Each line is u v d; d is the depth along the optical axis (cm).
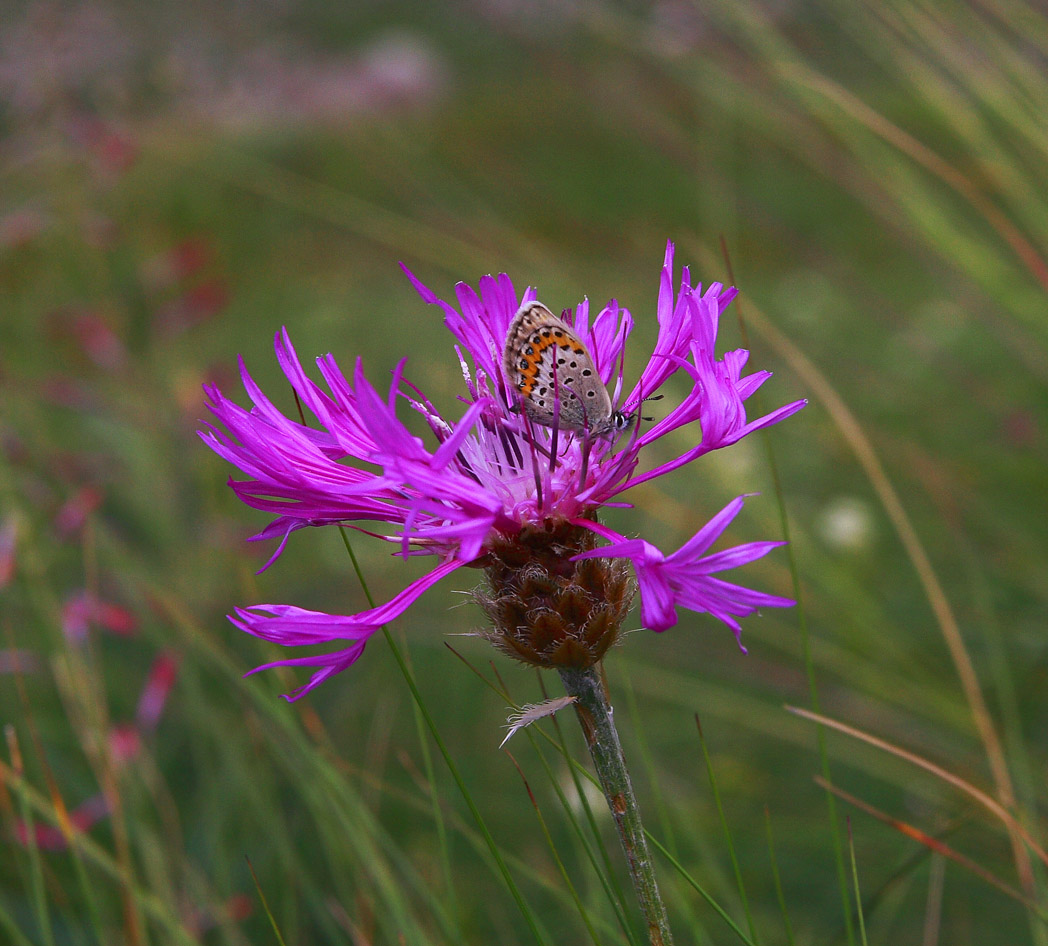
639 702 47
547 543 28
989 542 47
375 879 34
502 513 28
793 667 45
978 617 42
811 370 37
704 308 28
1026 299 40
